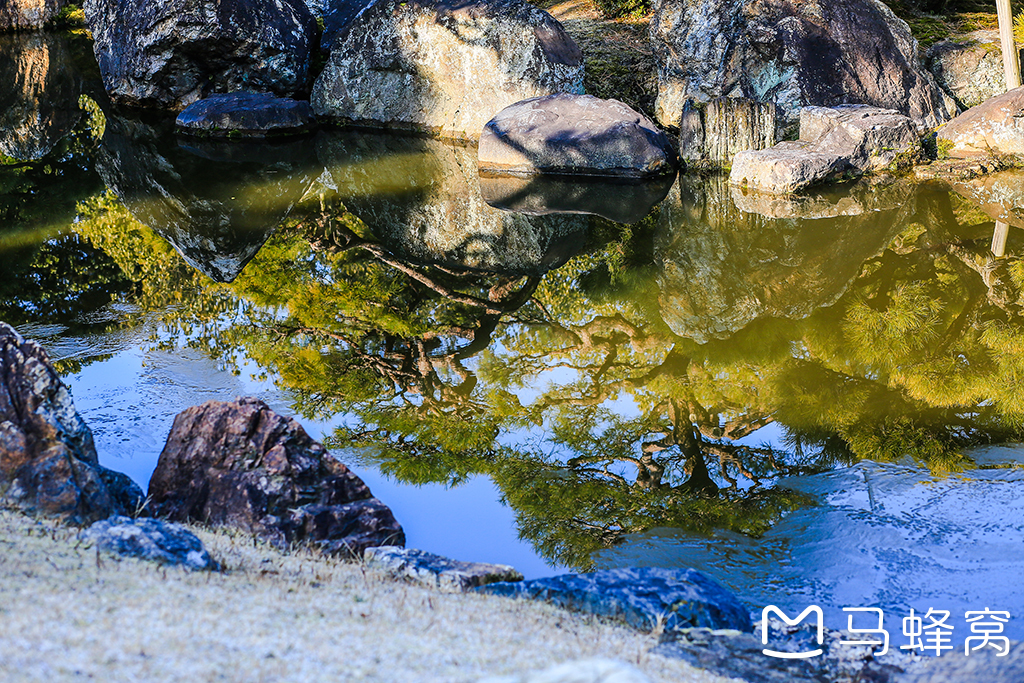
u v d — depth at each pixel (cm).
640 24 1762
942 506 563
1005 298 884
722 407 715
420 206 1212
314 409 716
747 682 359
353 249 1060
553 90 1495
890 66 1405
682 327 863
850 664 398
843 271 967
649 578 443
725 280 961
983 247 1014
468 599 407
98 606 317
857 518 552
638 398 735
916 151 1305
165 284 956
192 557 400
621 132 1324
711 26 1430
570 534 547
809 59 1389
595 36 1717
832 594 479
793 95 1390
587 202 1231
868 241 1048
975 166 1283
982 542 523
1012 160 1291
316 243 1077
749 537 540
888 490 584
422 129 1595
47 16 2094
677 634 402
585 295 946
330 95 1625
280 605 349
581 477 617
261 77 1627
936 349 791
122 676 260
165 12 1573
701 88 1452
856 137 1283
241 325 869
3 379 523
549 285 973
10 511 457
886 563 506
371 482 609
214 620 317
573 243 1084
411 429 686
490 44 1498
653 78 1567
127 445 642
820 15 1412
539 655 329
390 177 1337
